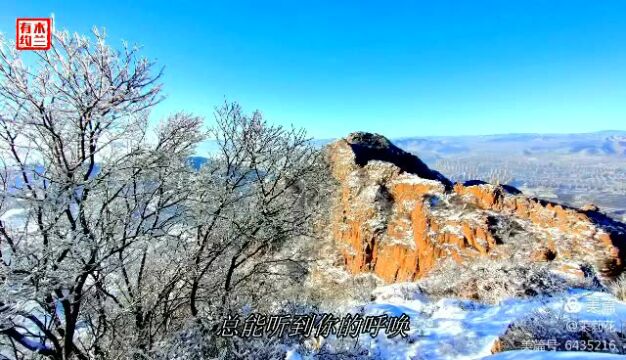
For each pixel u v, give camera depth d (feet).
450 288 47.96
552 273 45.52
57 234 19.93
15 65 17.75
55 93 18.94
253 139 31.50
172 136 24.82
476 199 103.19
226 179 29.55
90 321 27.99
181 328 29.63
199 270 29.89
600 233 66.69
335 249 126.00
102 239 21.94
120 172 23.08
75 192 20.65
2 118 18.24
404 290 50.80
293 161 32.68
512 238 83.10
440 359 25.79
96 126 19.84
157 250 29.35
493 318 32.99
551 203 84.74
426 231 105.40
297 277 35.60
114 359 26.12
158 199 27.25
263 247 33.73
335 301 47.78
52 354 22.39
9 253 20.13
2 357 25.49
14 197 18.76
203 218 28.66
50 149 20.22
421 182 122.11
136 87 19.93
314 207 32.71
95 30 18.74
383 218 122.21
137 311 27.61
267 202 31.60
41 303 20.45
